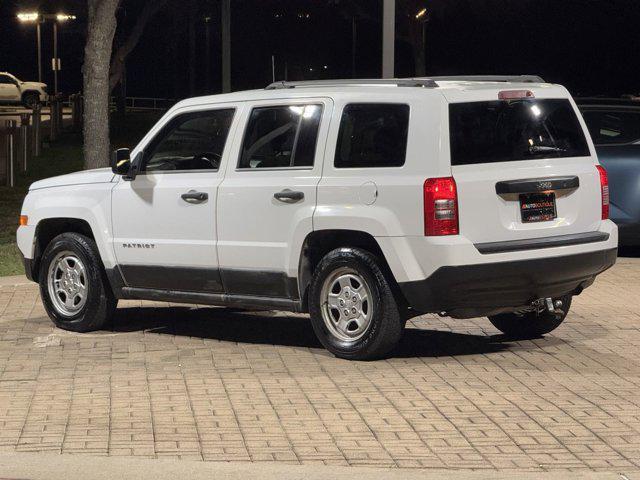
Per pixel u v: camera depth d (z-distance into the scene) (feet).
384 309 27.66
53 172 89.66
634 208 45.32
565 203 28.40
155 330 32.78
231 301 30.27
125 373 27.27
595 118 46.42
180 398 24.81
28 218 33.71
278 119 29.40
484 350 29.81
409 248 26.99
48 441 21.58
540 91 28.45
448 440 21.59
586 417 23.22
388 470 19.60
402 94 27.61
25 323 33.94
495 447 21.15
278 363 28.25
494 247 26.99
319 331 28.78
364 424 22.71
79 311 32.50
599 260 28.86
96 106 55.57
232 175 29.89
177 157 31.09
